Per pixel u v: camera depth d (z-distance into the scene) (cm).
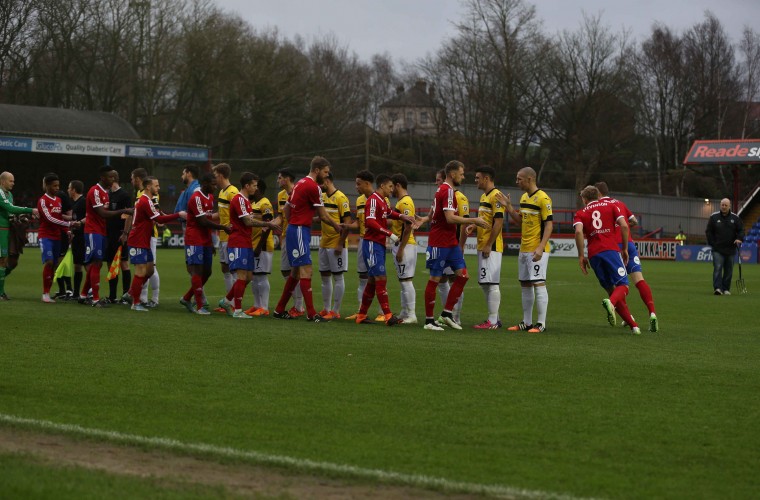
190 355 1892
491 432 1277
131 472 1056
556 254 9719
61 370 1680
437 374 1720
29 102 11762
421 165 13875
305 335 2283
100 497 957
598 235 2583
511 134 13662
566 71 12825
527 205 2528
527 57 12925
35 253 7344
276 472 1069
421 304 3534
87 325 2381
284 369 1744
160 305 3130
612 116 13300
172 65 11631
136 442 1180
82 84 12056
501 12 12781
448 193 2488
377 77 17250
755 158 9312
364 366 1797
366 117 15675
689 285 5150
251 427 1279
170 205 11162
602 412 1414
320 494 991
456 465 1112
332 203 2850
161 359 1831
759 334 2598
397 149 14488
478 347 2116
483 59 13162
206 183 3059
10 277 4416
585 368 1822
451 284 2650
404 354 1969
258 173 12406
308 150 12925
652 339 2384
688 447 1214
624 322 2792
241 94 11738
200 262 2812
